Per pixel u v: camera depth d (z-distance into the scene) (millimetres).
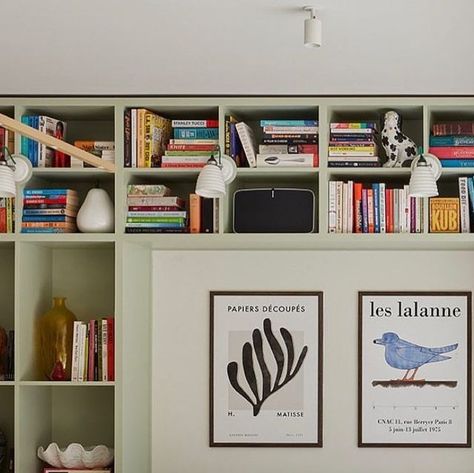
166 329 4945
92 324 4590
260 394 4891
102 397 4941
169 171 4492
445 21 3283
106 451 4613
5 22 3348
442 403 4848
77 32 3451
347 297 4895
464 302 4859
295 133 4496
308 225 4477
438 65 3861
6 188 3510
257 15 3236
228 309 4922
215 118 4789
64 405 4949
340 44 3561
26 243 4566
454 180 4766
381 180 4773
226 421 4895
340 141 4484
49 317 4652
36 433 4711
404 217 4441
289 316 4906
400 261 4883
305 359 4887
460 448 4840
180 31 3426
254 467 4887
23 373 4535
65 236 4512
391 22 3295
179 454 4914
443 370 4855
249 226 4488
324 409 4883
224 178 4469
